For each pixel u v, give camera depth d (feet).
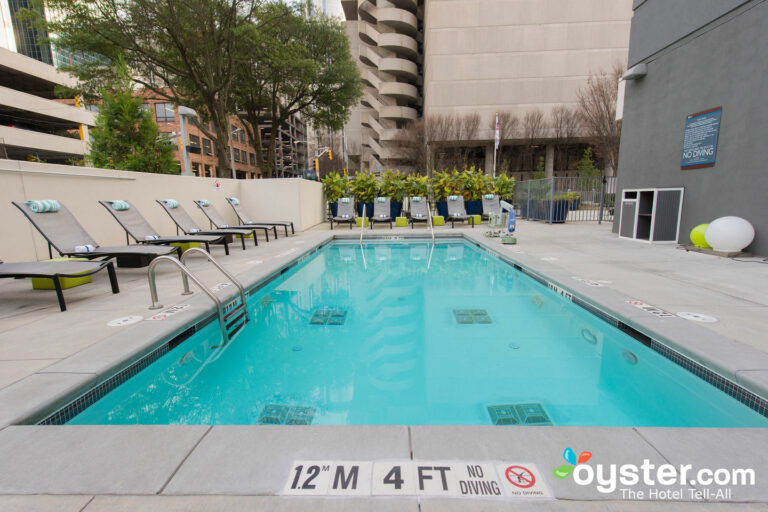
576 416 6.95
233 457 4.58
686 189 21.33
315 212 40.06
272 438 4.95
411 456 4.58
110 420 6.93
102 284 14.10
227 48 45.70
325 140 156.76
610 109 58.29
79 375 6.72
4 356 7.55
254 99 64.49
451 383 8.20
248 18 44.73
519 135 95.86
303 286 16.71
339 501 3.91
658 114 23.34
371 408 7.27
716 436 4.98
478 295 14.99
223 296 12.03
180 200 26.37
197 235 20.74
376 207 37.68
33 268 10.91
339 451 4.68
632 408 7.20
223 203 31.86
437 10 96.53
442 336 10.87
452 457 4.55
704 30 19.70
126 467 4.42
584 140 90.74
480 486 4.09
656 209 21.94
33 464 4.50
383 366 9.05
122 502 3.91
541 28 95.20
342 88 65.57
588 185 40.83
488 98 98.43
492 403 7.39
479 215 39.63
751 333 8.44
